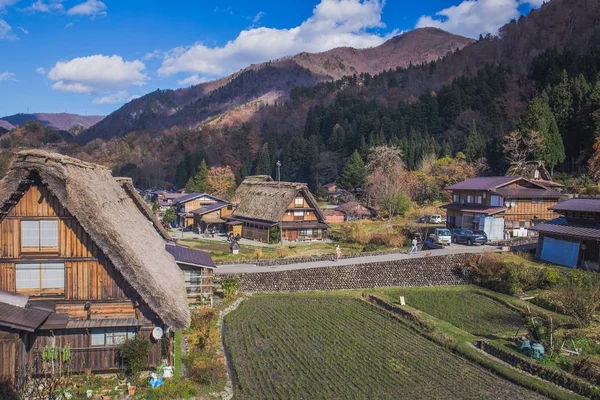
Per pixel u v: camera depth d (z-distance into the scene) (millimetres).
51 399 13461
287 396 15586
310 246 45125
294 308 26609
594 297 23078
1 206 14586
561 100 71312
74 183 14773
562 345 18469
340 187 84250
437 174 72688
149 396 14227
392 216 62219
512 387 16609
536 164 59312
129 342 15391
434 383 16828
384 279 32125
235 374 17516
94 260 15617
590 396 15398
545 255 33250
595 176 55969
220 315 24734
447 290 30531
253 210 54812
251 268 32906
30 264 15422
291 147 117562
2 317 13438
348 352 19734
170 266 20422
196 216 63750
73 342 15422
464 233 40625
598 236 28781
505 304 27016
